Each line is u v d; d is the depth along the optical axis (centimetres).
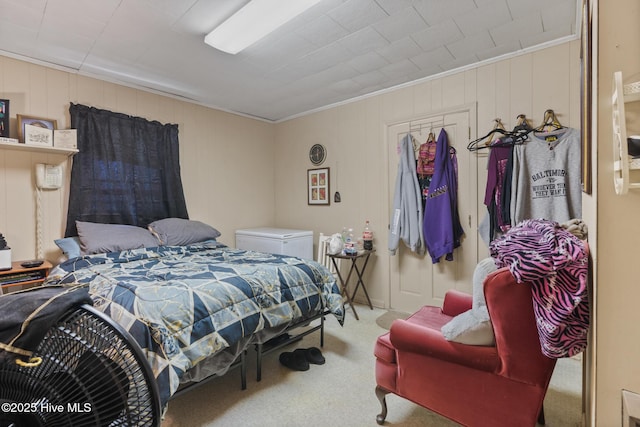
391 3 191
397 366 152
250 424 159
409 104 317
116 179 297
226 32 212
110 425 66
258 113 419
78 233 262
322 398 181
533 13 203
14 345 58
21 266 231
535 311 111
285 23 210
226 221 398
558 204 225
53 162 266
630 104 81
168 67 276
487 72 268
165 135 335
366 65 276
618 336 83
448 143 292
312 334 270
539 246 112
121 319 139
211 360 168
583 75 136
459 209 287
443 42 238
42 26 211
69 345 65
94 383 65
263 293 194
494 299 118
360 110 356
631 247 81
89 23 209
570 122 233
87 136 280
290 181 434
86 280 183
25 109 254
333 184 384
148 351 135
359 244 358
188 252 284
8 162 246
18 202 251
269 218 449
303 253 374
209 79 304
